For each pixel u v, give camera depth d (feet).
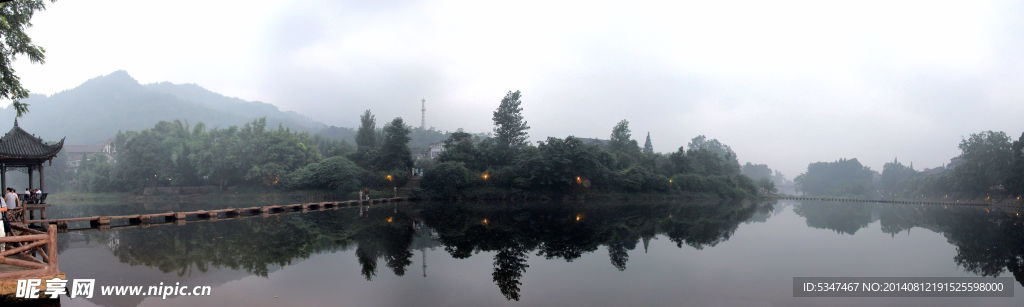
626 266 44.09
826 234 75.25
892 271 43.52
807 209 170.60
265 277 37.01
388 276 38.37
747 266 44.73
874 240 67.72
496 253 51.29
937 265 46.93
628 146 258.78
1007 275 41.93
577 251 53.16
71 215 108.47
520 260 46.91
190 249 50.80
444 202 169.68
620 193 201.26
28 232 48.16
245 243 56.08
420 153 331.16
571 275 39.75
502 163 203.82
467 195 180.04
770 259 48.96
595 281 37.55
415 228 77.61
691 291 34.68
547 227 81.51
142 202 179.01
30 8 53.83
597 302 31.30
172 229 72.54
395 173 193.98
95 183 251.19
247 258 45.44
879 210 170.30
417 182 196.75
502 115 226.79
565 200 183.11
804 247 58.80
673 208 153.79
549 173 182.80
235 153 219.61
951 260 50.01
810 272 42.37
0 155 72.84
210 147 232.53
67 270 38.78
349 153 215.92
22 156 76.13
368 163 205.98
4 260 26.73
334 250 51.52
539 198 183.73
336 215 105.91
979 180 265.75
